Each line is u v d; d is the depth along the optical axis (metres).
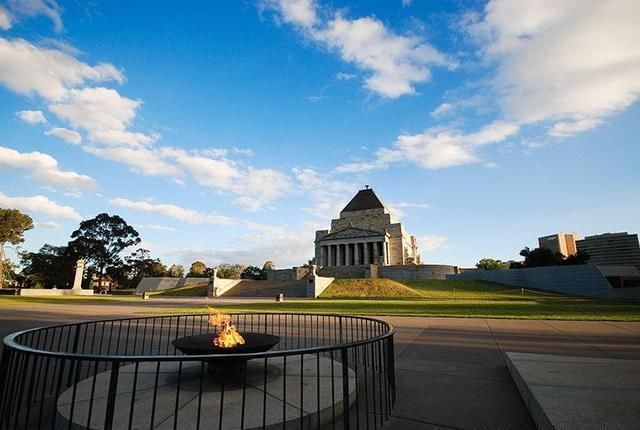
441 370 9.95
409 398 7.73
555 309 29.59
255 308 33.38
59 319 22.53
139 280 108.25
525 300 45.72
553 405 5.83
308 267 91.88
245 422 5.86
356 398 6.80
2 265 87.81
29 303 39.56
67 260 96.31
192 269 125.75
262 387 7.67
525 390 7.15
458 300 46.09
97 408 6.62
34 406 7.24
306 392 7.43
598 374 7.68
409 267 88.06
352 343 5.64
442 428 6.27
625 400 6.06
